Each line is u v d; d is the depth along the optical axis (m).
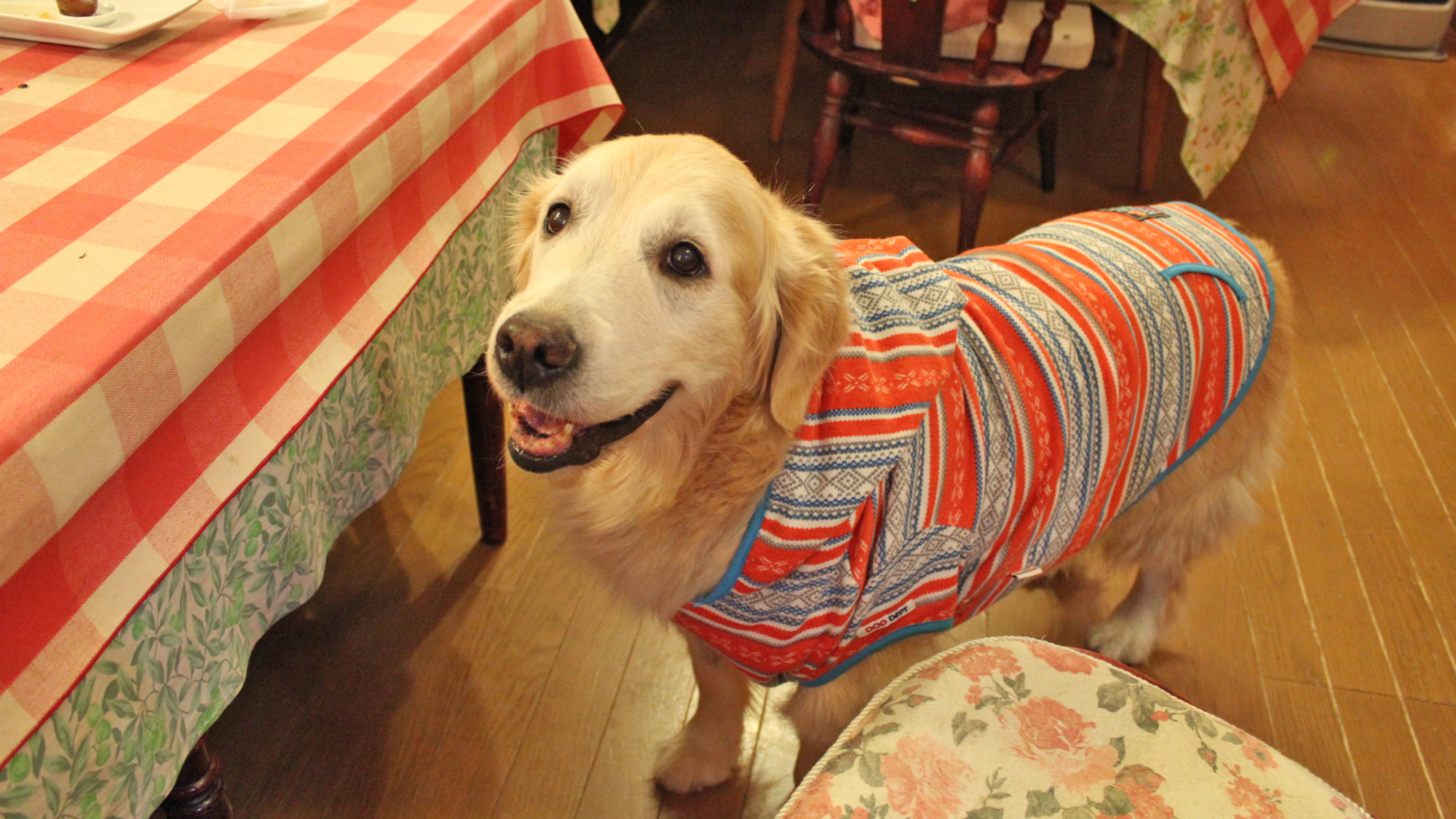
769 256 1.05
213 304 0.83
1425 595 1.93
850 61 2.55
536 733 1.61
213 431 0.87
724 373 1.05
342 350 1.04
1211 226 1.49
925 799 1.01
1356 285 2.85
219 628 0.93
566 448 1.00
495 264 1.54
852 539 1.08
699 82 3.77
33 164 0.96
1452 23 4.62
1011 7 2.62
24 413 0.66
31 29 1.21
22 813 0.70
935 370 1.07
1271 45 2.71
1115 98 3.86
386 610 1.78
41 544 0.67
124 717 0.80
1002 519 1.17
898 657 1.31
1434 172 3.47
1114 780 1.04
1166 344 1.29
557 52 1.58
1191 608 1.89
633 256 0.99
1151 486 1.43
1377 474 2.20
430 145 1.20
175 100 1.11
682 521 1.10
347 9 1.38
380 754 1.56
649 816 1.52
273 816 1.46
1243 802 1.03
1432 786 1.60
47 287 0.79
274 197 0.92
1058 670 1.15
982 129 2.53
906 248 1.22
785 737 1.65
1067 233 1.39
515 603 1.82
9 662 0.66
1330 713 1.71
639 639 1.77
